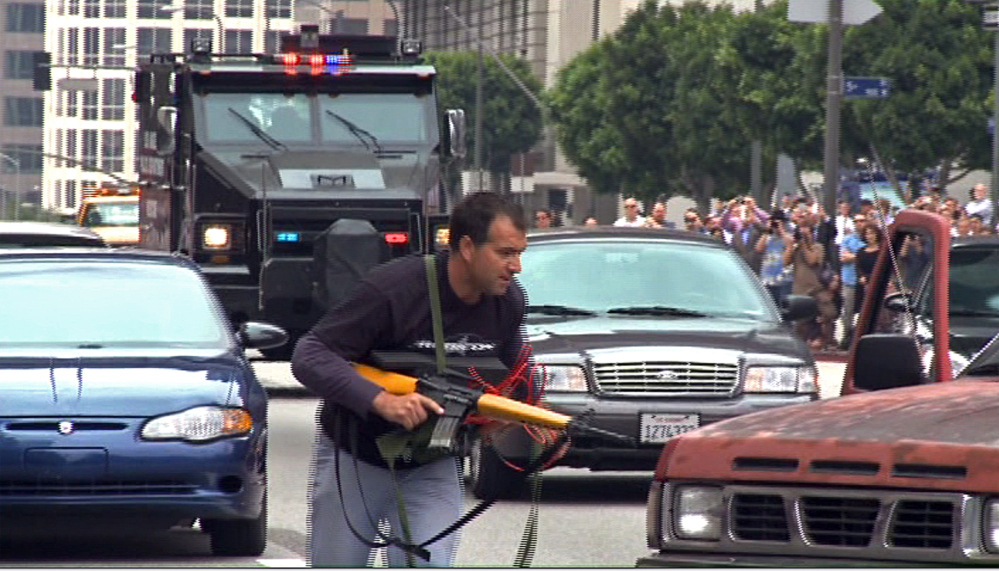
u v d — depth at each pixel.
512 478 12.51
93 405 20.55
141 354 21.83
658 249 28.50
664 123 140.75
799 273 53.75
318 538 12.88
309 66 42.84
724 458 11.34
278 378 46.41
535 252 28.41
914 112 102.50
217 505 20.61
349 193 41.88
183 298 23.22
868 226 52.06
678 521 11.45
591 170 149.25
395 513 12.84
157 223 45.09
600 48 146.25
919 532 10.69
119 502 20.34
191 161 42.34
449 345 12.53
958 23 102.69
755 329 26.78
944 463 10.63
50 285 23.12
